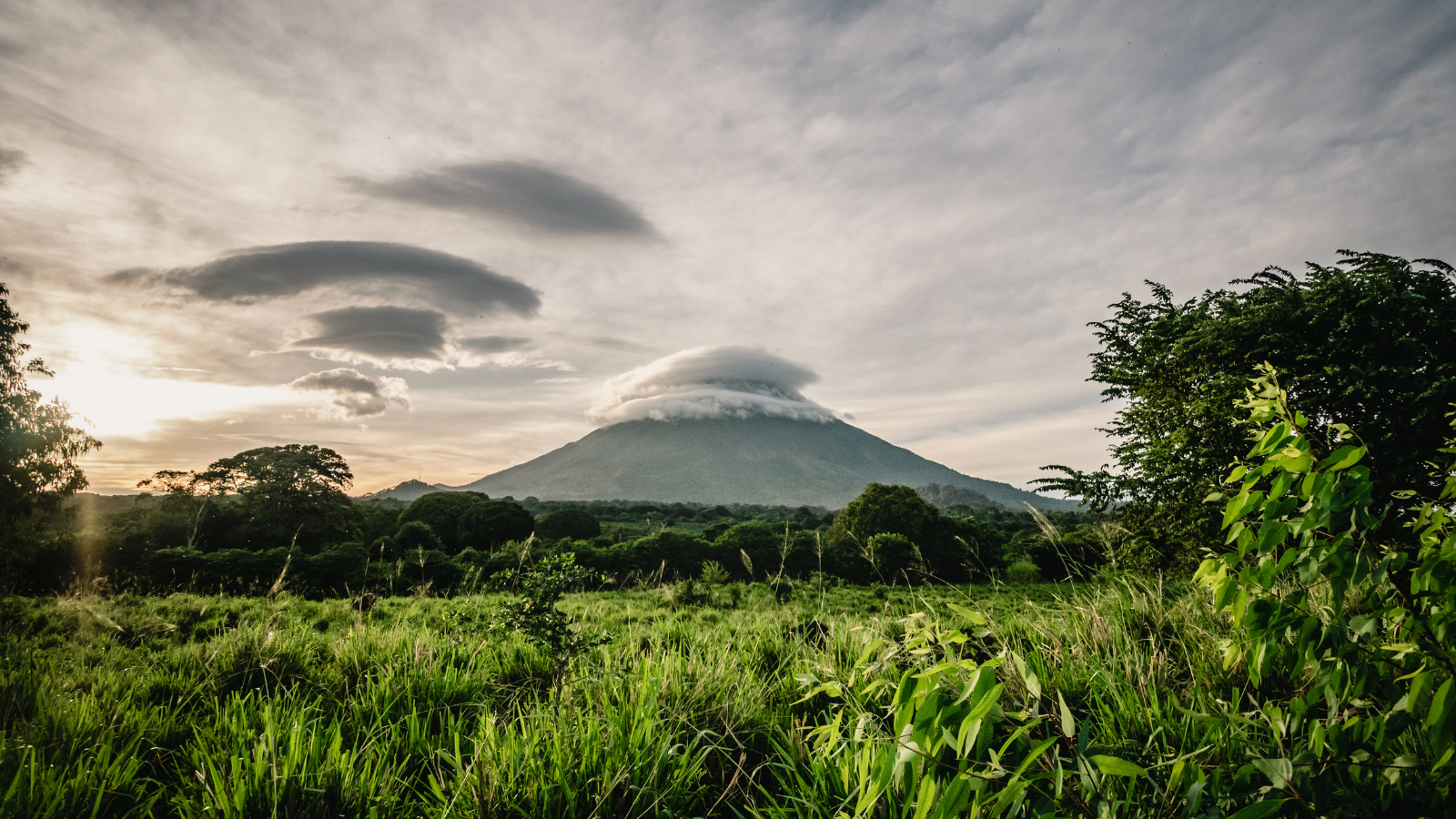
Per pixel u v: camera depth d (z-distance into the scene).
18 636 6.87
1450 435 8.81
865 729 1.78
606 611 11.66
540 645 4.85
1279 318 11.25
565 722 3.22
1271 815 1.36
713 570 22.36
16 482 18.42
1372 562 1.42
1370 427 9.45
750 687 3.85
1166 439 12.63
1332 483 1.37
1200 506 11.18
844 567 34.91
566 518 56.72
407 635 5.89
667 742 2.80
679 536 40.69
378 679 4.50
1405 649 1.40
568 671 4.43
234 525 44.28
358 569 26.00
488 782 2.54
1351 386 9.69
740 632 5.94
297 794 2.61
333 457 50.16
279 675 4.57
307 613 11.41
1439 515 1.37
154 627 8.26
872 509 38.25
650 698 3.34
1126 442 14.14
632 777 2.61
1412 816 1.31
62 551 21.30
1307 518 1.40
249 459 45.97
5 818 2.42
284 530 43.47
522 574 5.34
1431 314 10.15
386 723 3.64
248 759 2.73
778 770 2.91
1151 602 4.51
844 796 2.29
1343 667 1.44
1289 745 1.76
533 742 2.82
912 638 1.66
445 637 6.00
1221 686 2.92
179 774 2.95
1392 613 1.43
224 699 4.29
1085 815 1.40
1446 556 1.30
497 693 4.36
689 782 2.74
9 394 18.53
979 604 5.25
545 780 2.58
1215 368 12.12
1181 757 1.54
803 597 11.75
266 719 3.10
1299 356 10.66
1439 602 1.35
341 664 4.88
